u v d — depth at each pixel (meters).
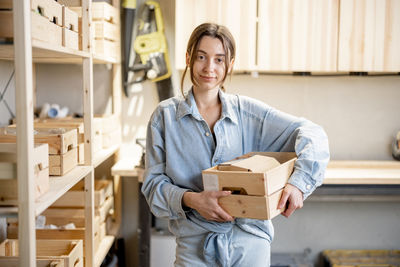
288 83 2.89
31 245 1.20
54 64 2.84
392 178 2.42
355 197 2.77
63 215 2.29
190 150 1.52
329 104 2.91
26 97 1.17
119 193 2.87
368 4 2.53
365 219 3.04
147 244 2.50
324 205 3.03
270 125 1.58
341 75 2.89
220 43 1.41
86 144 1.92
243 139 1.60
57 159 1.69
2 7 1.30
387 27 2.55
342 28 2.54
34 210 1.22
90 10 1.88
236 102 1.59
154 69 2.72
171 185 1.50
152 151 1.60
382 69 2.57
